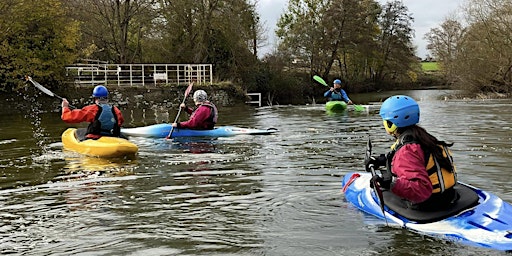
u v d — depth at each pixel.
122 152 8.01
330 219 4.46
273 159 7.50
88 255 3.77
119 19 26.47
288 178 6.14
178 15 27.53
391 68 42.00
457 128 11.15
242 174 6.45
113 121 8.69
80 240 4.10
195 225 4.41
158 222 4.52
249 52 31.33
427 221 4.06
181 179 6.24
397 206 4.34
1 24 19.30
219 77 28.86
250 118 15.27
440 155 4.03
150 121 15.20
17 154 8.36
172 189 5.73
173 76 26.73
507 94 25.86
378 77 43.00
